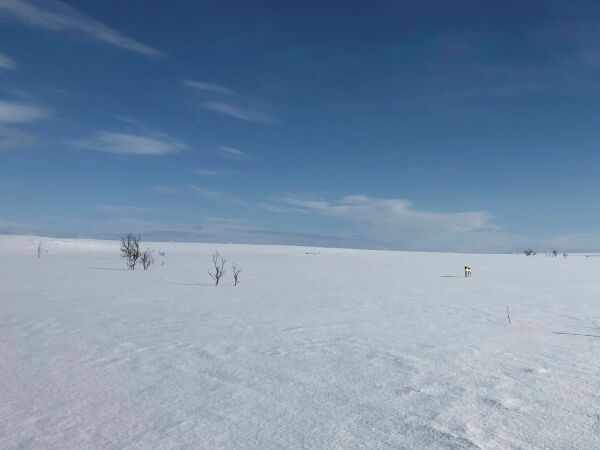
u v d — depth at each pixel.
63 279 15.62
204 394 3.70
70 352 5.12
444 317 7.82
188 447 2.71
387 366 4.59
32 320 7.30
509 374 4.30
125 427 3.01
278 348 5.39
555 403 3.49
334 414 3.27
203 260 33.06
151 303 9.59
